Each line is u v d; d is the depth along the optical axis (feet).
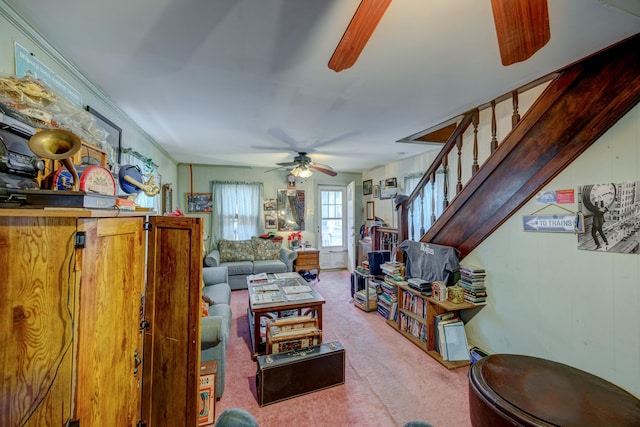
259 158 15.08
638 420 3.50
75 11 3.81
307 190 19.69
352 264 18.90
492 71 5.65
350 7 3.70
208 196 17.33
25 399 2.52
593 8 3.81
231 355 8.28
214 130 9.67
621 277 5.08
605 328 5.30
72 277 2.67
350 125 9.20
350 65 3.70
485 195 7.66
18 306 2.50
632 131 4.92
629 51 4.82
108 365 3.27
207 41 4.52
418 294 8.77
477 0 3.58
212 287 10.87
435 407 6.06
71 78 5.38
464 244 8.51
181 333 4.64
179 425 4.62
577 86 5.53
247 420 3.88
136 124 8.88
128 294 3.76
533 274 6.65
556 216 6.11
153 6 3.70
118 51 4.82
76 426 2.68
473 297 7.89
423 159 13.97
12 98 2.99
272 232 18.51
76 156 3.75
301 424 5.56
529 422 3.50
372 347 8.75
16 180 2.85
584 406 3.78
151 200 10.94
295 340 7.02
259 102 7.17
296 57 5.02
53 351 2.60
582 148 5.59
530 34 3.09
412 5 3.66
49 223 2.60
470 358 7.87
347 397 6.38
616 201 5.12
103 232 3.14
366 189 20.24
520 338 6.98
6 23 3.81
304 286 9.66
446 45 4.67
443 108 7.76
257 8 3.73
